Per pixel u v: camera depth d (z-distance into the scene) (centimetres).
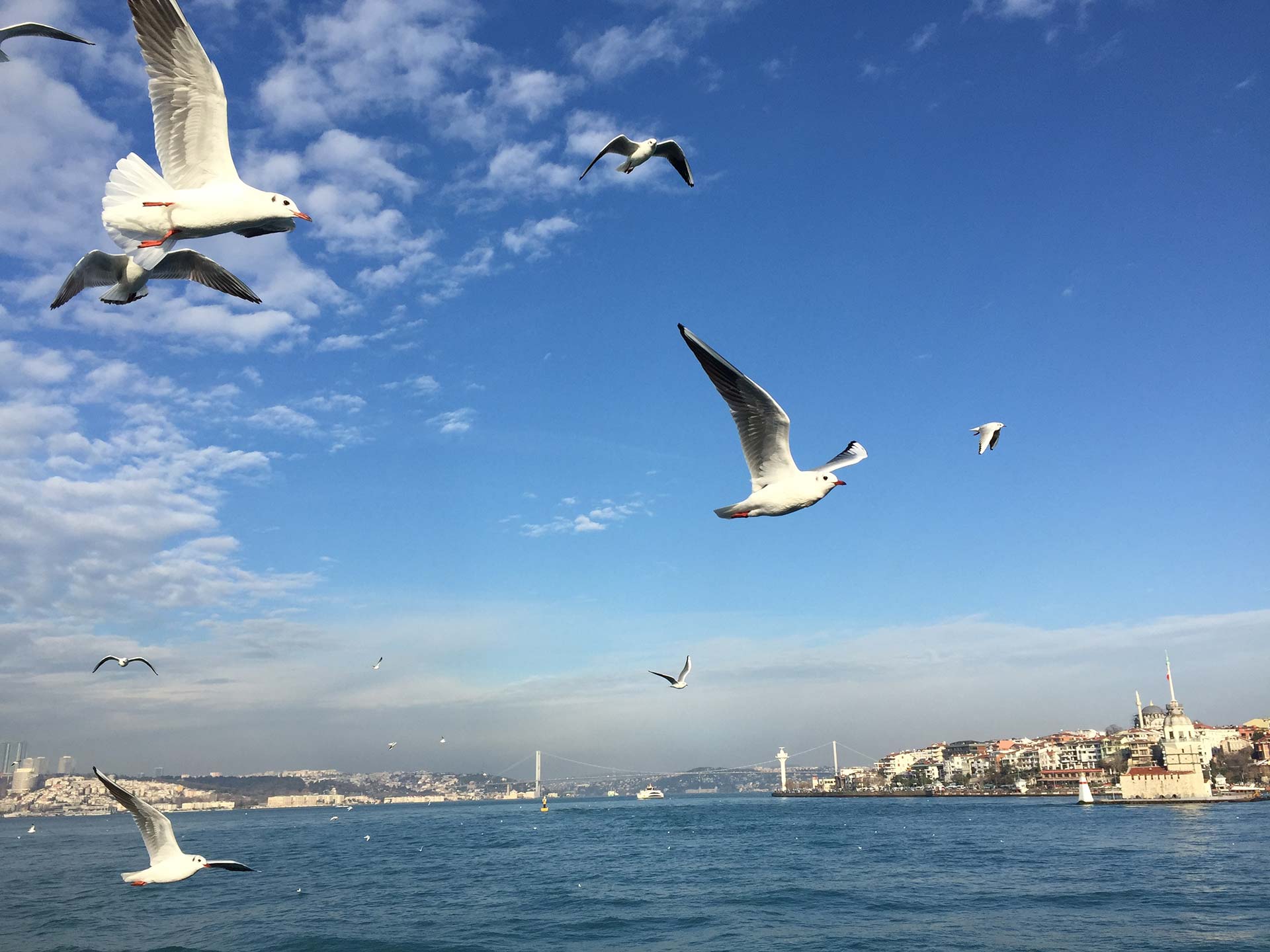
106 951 3625
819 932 3894
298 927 4159
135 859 8575
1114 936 3728
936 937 3750
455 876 6347
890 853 7488
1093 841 8156
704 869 6481
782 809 18638
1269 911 4225
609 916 4381
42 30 865
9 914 4675
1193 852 6925
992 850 7562
